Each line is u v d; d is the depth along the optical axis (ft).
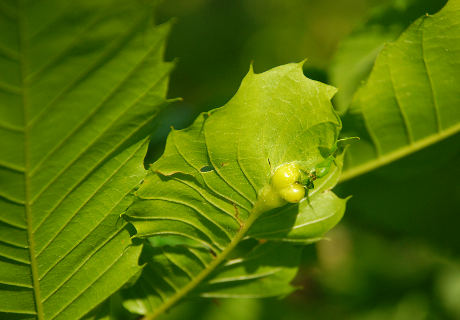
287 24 4.01
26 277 1.36
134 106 1.30
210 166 1.36
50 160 1.30
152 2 1.25
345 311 2.33
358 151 1.54
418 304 2.27
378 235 1.95
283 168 1.36
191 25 4.10
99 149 1.31
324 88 1.34
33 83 1.26
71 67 1.26
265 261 1.43
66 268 1.37
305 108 1.35
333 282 2.35
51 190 1.32
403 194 1.72
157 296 1.44
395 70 1.44
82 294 1.39
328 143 1.36
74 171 1.32
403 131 1.51
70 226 1.35
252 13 4.16
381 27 1.66
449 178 1.70
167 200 1.37
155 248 1.41
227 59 3.98
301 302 2.32
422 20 1.40
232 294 1.45
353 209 1.79
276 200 1.37
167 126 1.75
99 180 1.33
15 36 1.24
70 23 1.24
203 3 4.17
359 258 2.41
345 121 1.50
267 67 3.89
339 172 1.40
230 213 1.38
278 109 1.34
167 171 1.35
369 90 1.46
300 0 4.00
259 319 2.07
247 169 1.36
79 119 1.29
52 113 1.28
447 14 1.39
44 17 1.23
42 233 1.34
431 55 1.42
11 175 1.30
